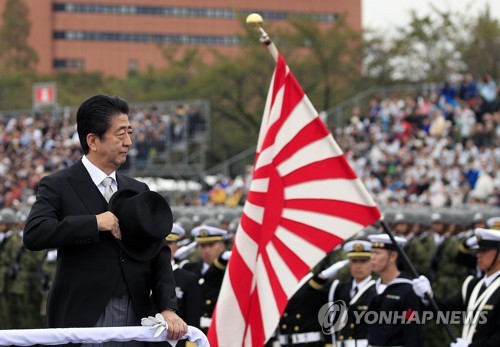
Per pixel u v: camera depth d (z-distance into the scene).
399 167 65.44
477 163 60.25
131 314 12.55
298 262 18.03
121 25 195.62
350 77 107.25
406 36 106.12
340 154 18.17
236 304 18.34
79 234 11.98
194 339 12.41
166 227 12.48
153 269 12.77
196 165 79.44
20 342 11.54
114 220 12.24
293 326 24.33
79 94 136.62
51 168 78.25
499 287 20.41
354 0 184.75
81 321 12.22
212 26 194.62
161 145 79.56
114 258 12.41
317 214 18.11
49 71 191.88
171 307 12.40
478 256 21.03
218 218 39.62
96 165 12.82
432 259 35.62
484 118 66.88
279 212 18.39
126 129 12.78
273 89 18.92
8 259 44.31
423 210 38.88
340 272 30.44
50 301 12.53
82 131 12.80
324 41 106.12
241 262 18.48
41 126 85.81
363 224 17.89
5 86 137.88
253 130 110.12
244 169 86.69
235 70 106.62
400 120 70.38
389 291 21.95
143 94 116.50
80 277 12.31
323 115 80.62
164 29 195.88
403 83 105.69
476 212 37.72
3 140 84.88
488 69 101.38
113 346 12.47
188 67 121.12
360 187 17.95
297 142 18.48
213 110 108.81
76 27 194.88
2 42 165.25
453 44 104.88
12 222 44.91
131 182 13.13
